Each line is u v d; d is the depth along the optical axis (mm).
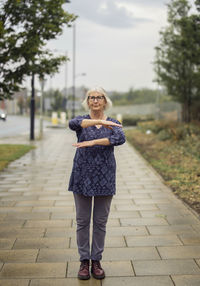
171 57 15742
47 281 3152
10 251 3783
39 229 4473
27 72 9594
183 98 16125
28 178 7887
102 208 3227
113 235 4250
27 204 5676
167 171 8445
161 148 12641
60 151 13133
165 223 4680
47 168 9273
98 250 3250
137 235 4246
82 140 3146
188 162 9250
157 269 3365
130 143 16406
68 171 8820
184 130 13922
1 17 8883
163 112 27266
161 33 15875
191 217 4934
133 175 8242
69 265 3459
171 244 3955
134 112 46000
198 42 13258
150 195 6242
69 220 4836
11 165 9766
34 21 9211
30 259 3590
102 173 3107
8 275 3258
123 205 5586
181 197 5992
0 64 9328
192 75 15148
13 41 8688
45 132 25141
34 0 8953
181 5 15383
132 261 3539
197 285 3068
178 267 3400
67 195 6285
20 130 26984
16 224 4672
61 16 9484
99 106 3178
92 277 3236
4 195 6289
